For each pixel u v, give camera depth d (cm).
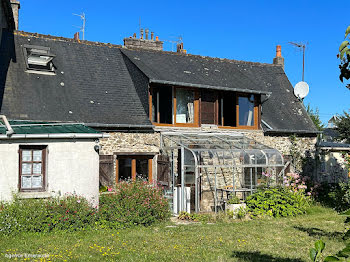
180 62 2083
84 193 1227
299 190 1728
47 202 1148
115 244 998
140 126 1634
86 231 1129
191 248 974
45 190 1193
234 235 1145
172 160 1589
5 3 1688
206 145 1642
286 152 2072
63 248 932
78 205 1166
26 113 1491
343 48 471
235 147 1700
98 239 1043
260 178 1731
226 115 1938
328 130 4247
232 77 2048
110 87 1791
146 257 878
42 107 1546
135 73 1831
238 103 1975
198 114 1834
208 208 1664
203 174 1728
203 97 1891
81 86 1731
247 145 1736
